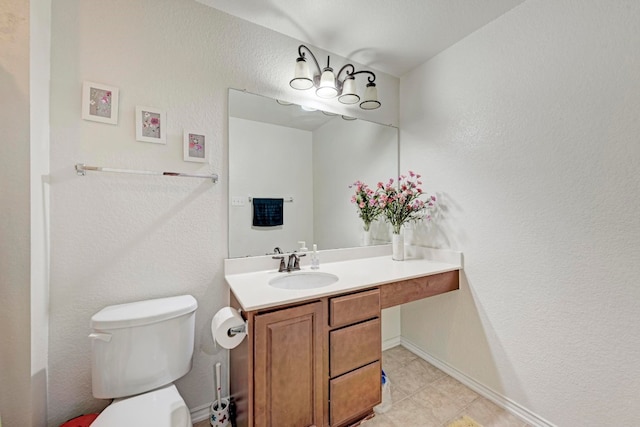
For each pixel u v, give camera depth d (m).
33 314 1.04
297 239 1.80
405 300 1.55
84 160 1.22
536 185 1.40
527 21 1.43
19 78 0.99
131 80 1.31
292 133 1.77
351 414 1.32
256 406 1.09
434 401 1.63
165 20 1.38
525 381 1.46
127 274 1.31
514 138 1.49
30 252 1.02
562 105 1.30
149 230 1.35
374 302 1.40
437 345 1.98
